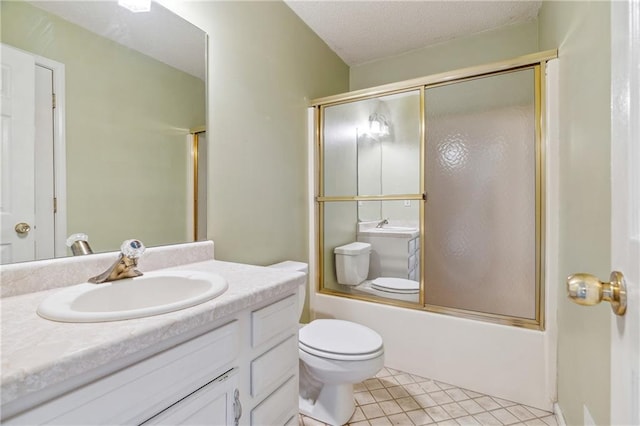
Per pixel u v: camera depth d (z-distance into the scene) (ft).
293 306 3.38
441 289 6.01
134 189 3.73
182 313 2.18
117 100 3.56
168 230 4.09
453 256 5.92
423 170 6.15
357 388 5.61
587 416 3.48
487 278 5.66
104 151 3.45
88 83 3.31
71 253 3.15
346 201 7.14
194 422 2.24
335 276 7.36
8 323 2.03
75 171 3.20
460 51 7.64
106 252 3.42
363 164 7.03
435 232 6.06
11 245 2.75
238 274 3.46
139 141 3.78
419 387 5.63
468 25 7.10
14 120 2.78
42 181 2.96
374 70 8.71
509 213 5.50
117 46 3.57
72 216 3.17
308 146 7.17
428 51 8.02
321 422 4.77
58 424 1.56
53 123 3.04
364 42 7.80
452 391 5.50
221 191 4.83
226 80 4.93
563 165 4.60
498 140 5.57
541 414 4.90
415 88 6.27
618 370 1.49
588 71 3.44
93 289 2.80
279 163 6.19
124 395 1.83
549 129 4.98
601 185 3.05
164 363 2.05
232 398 2.59
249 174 5.41
